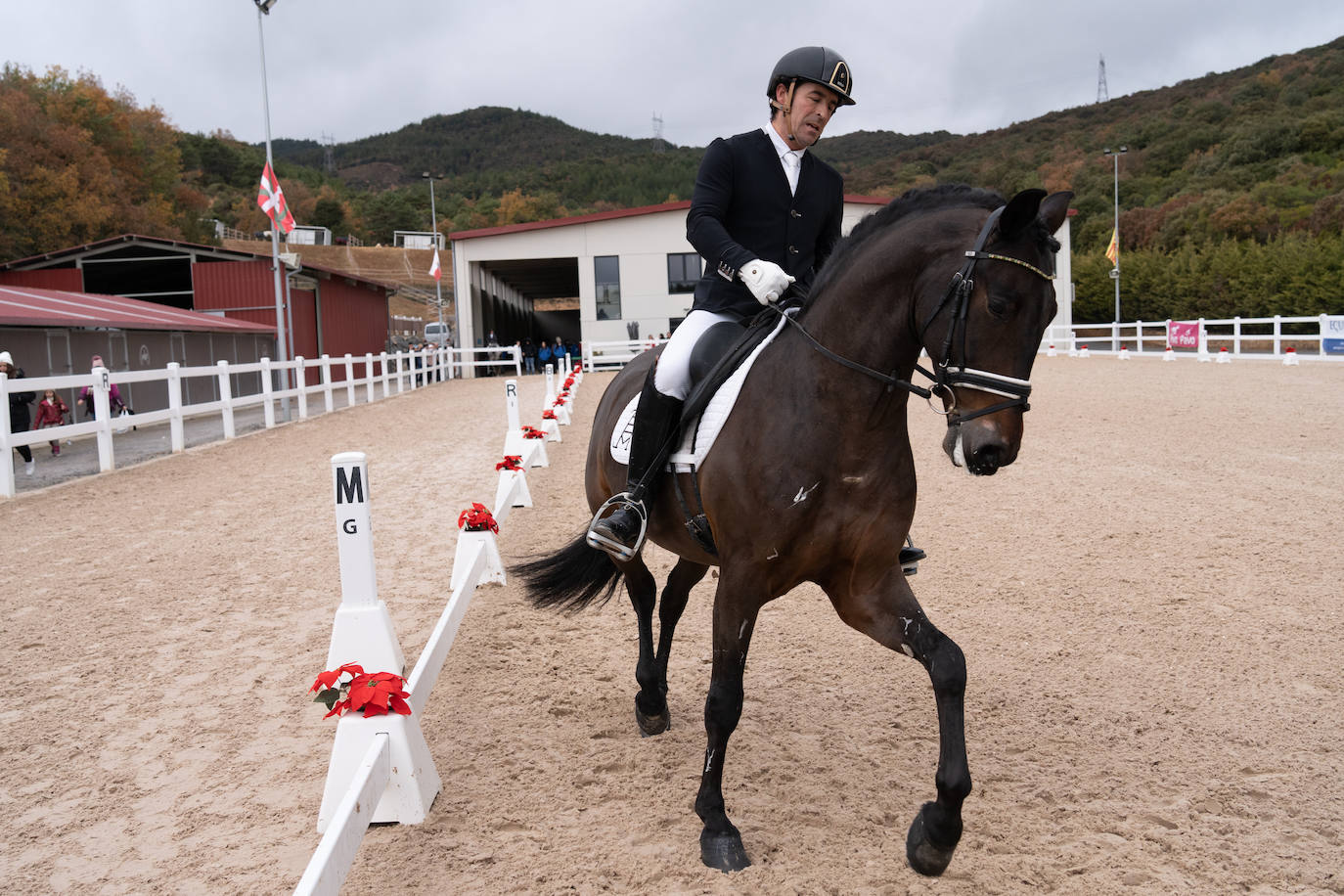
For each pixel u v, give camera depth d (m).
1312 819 3.01
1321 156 64.81
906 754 3.58
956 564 6.24
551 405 15.51
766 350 2.99
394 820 3.13
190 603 5.80
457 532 7.67
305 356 30.50
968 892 2.66
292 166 142.00
